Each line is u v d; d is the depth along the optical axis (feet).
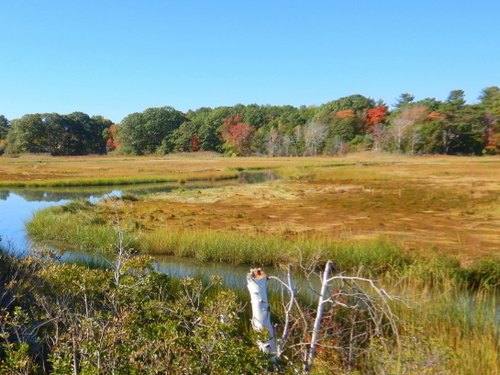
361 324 17.17
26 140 360.69
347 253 36.17
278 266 36.76
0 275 18.99
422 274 30.35
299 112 421.59
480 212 65.00
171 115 402.93
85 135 412.98
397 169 159.22
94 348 10.21
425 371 11.59
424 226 54.90
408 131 297.53
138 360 10.28
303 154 342.03
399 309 20.58
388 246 37.47
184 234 44.42
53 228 48.80
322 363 12.89
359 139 333.83
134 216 61.72
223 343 9.56
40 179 135.03
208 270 35.94
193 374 9.51
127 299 13.99
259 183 116.78
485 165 180.14
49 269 16.34
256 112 417.08
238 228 54.08
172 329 10.50
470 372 14.96
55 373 10.25
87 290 14.69
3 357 12.77
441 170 153.07
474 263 31.83
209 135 376.48
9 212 69.97
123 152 383.65
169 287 25.76
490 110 295.89
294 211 68.95
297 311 17.83
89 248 42.55
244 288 28.73
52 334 14.21
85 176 147.84
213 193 93.45
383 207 71.92
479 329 19.74
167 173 159.12
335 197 85.92
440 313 21.20
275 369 10.62
